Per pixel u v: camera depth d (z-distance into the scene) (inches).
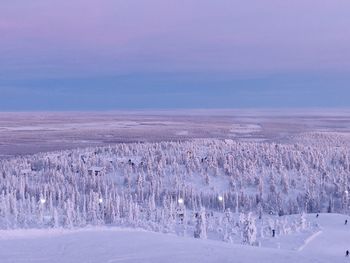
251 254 1355.8
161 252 1374.3
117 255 1332.4
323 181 7406.5
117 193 6505.9
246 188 7391.7
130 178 7450.8
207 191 7150.6
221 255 1337.4
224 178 7849.4
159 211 4859.7
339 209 6235.2
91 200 4923.7
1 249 1396.4
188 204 6427.2
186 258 1296.8
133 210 4685.0
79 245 1470.2
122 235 1684.3
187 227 4192.9
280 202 6289.4
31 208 4859.7
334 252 2874.0
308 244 3191.4
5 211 4537.4
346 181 7101.4
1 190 6392.7
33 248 1416.1
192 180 7726.4
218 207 6378.0
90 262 1252.5
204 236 3235.7
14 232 1711.4
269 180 7475.4
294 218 4618.6
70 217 4163.4
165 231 3927.2
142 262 1251.8
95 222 4411.9
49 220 4269.2
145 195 6806.1
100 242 1521.9
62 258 1291.8
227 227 3939.5
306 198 6333.7
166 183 7445.9
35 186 6589.6
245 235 3046.3
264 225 4008.4
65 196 5979.3
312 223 4229.8
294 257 1327.5
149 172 7652.6
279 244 3063.5
